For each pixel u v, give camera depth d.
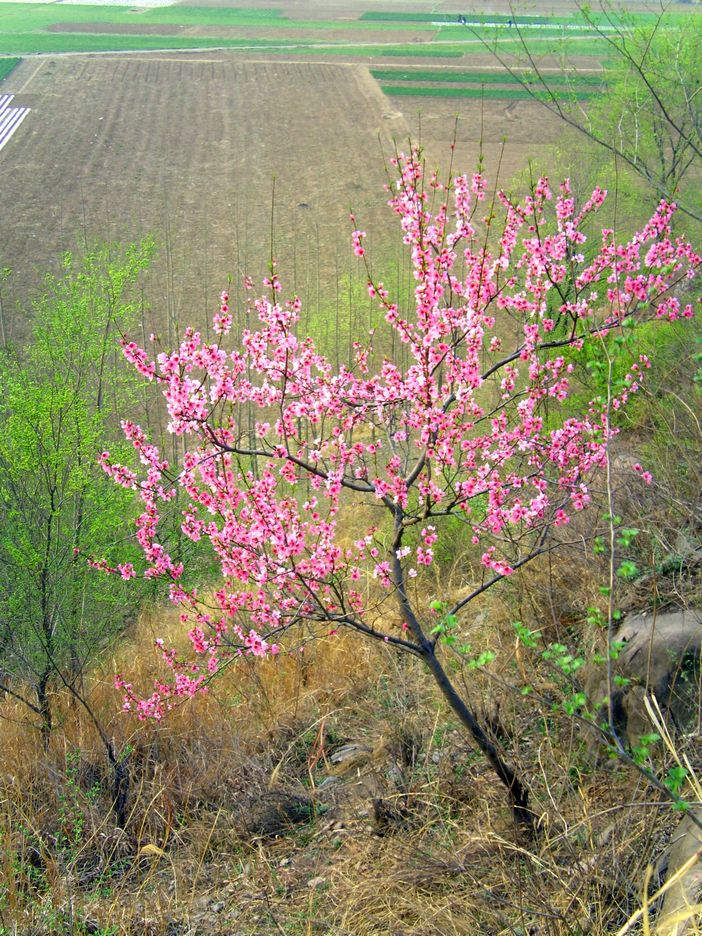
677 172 15.52
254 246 56.16
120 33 110.44
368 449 6.24
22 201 62.12
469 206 5.81
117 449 12.40
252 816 6.65
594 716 3.60
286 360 5.82
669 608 5.91
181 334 44.19
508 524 5.84
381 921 5.14
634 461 7.20
